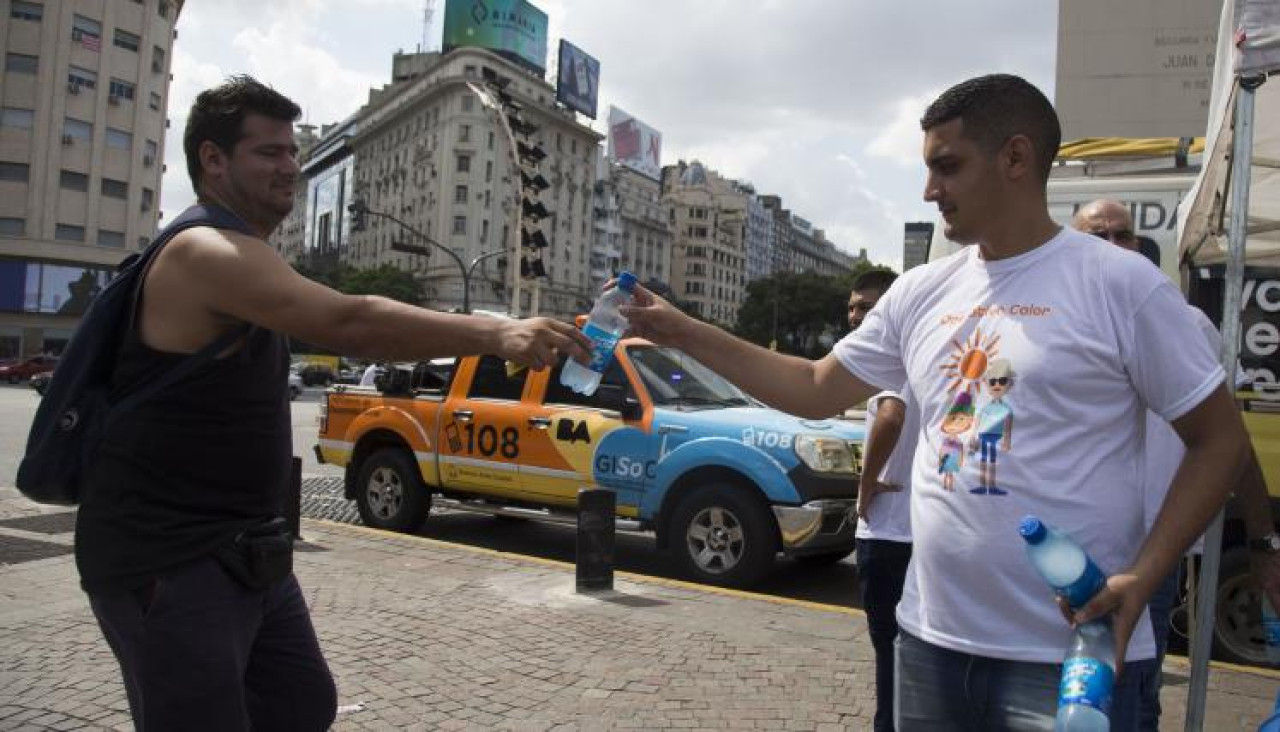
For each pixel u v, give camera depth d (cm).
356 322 201
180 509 211
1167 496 177
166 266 205
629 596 576
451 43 8888
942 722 191
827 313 9819
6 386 4097
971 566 183
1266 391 507
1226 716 407
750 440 648
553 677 432
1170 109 1603
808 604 569
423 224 9069
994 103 188
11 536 696
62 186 5141
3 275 4969
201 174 227
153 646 206
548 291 9669
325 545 702
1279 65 268
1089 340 177
